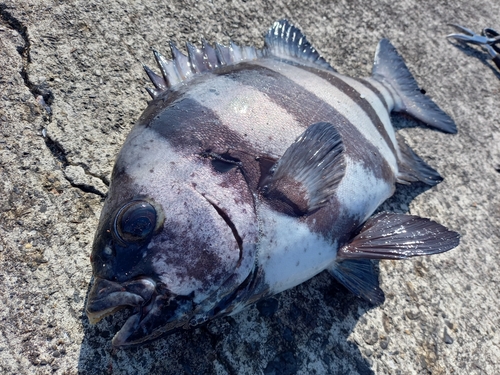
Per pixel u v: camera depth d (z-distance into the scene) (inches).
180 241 10.3
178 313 10.4
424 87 21.9
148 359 11.8
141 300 9.9
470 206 18.5
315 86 14.4
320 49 20.8
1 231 12.4
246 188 11.3
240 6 19.9
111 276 10.0
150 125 11.7
